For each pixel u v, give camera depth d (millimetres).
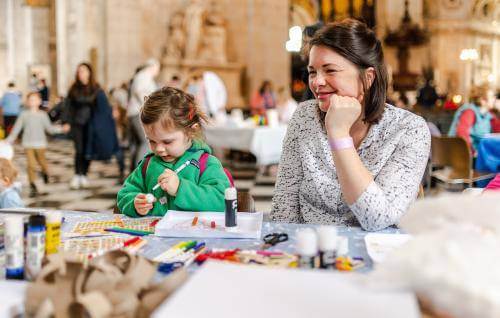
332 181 2033
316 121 2117
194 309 849
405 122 2023
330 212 2070
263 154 8258
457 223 1027
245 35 14289
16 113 14453
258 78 14414
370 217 1748
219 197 2174
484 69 26531
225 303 869
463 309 875
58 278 983
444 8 25344
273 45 14633
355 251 1536
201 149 2344
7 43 23922
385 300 883
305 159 2084
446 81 25453
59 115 10570
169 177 2125
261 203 6129
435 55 25391
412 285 918
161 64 12906
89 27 12961
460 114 6570
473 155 6438
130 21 12922
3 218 1889
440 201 1081
